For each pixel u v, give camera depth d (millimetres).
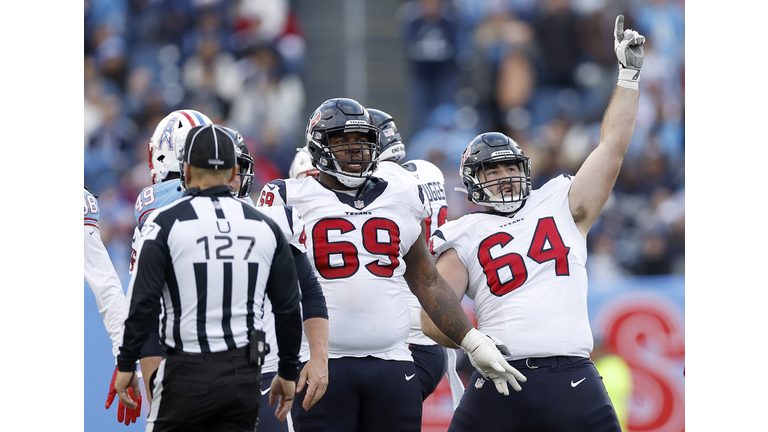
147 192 13148
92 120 39906
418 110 43219
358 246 13328
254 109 41312
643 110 40656
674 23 43250
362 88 46188
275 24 43312
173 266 10422
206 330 10375
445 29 43312
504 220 14258
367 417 13344
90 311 22188
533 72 42156
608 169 14289
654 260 36906
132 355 10156
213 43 42281
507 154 14094
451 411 22672
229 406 10391
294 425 13328
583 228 14406
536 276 13758
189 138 11117
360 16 48406
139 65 42281
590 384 13344
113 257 33906
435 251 14430
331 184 13805
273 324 13172
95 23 42531
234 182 13461
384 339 13273
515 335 13484
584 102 42344
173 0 42875
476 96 42500
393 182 13922
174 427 10383
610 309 24531
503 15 43000
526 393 13273
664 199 38906
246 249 10680
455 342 13469
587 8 42812
